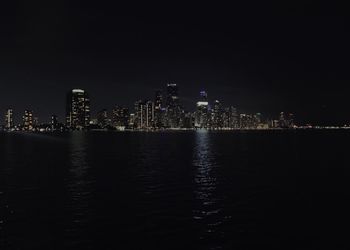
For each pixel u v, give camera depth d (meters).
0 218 34.31
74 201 41.62
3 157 104.81
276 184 52.94
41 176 62.78
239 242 27.58
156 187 50.97
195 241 27.72
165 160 92.50
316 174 63.56
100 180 57.88
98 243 27.41
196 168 74.00
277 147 147.12
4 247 26.72
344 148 136.88
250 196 44.06
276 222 32.53
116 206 38.97
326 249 26.23
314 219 33.59
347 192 46.28
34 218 34.28
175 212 36.22
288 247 26.58
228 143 185.00
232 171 68.62
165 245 26.97
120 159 96.19
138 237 28.67
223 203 40.16
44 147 157.00
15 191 48.38
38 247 26.69
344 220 33.19
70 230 30.47
